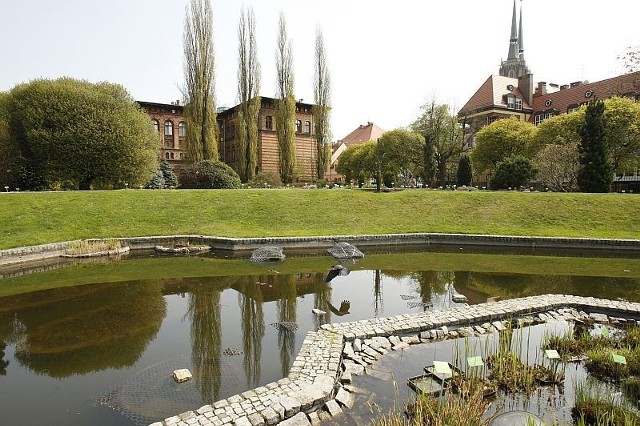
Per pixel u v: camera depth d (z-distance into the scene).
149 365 5.49
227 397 4.65
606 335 6.15
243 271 11.27
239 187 25.52
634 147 28.25
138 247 14.61
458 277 10.77
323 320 7.37
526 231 17.23
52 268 11.62
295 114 37.78
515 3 87.75
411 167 40.03
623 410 4.23
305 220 18.41
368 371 5.25
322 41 37.66
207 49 32.97
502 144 35.41
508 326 6.19
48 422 4.16
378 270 11.55
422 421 3.83
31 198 16.86
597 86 45.91
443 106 38.53
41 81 23.16
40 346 6.12
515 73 86.81
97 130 22.36
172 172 34.38
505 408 4.45
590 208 19.39
